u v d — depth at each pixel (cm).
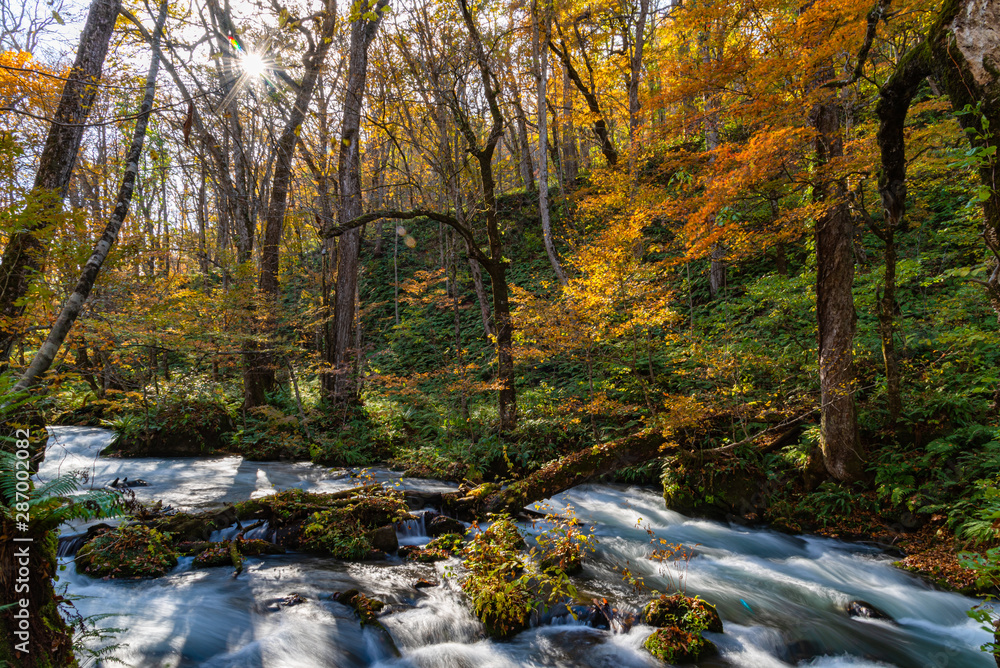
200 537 717
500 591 566
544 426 1199
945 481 746
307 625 522
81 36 737
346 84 1541
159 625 503
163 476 1077
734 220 782
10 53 589
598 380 1326
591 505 991
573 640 526
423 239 2678
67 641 337
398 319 2252
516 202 2470
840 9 612
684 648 495
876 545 757
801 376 1045
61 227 526
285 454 1326
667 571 703
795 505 865
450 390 1359
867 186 901
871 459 842
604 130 1692
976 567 396
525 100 2353
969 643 532
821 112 745
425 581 627
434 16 1373
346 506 791
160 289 1074
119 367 1319
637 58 1435
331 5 1362
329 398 1532
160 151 1691
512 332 1241
